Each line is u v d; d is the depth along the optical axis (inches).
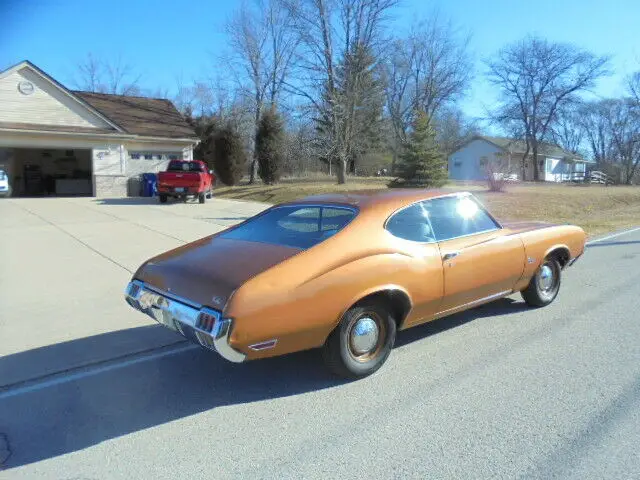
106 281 286.8
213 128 1352.1
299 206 183.8
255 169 1397.6
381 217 164.4
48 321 219.3
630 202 957.2
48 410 142.5
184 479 110.3
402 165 898.7
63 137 884.6
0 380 161.3
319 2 984.9
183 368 171.5
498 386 152.4
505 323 211.5
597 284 278.7
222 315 129.5
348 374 155.5
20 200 802.2
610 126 2461.9
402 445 121.6
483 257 188.2
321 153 1082.1
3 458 118.9
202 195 775.1
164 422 135.6
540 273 226.2
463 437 124.6
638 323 209.9
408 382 156.7
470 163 2151.8
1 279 289.7
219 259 152.2
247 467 114.3
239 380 161.5
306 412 139.6
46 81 868.0
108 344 193.0
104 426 133.8
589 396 144.9
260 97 1337.4
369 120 1159.0
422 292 166.1
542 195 889.5
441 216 182.9
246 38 1291.8
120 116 1051.3
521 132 1893.5
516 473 109.6
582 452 117.0
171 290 147.5
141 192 955.3
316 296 140.8
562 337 193.9
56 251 370.3
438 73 1544.0
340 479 108.9
